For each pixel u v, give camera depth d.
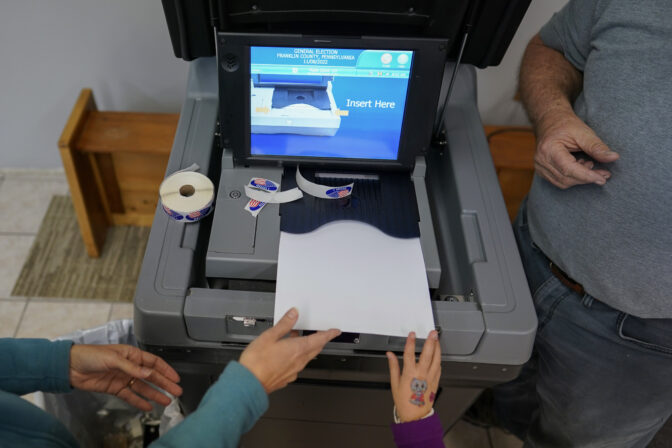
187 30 0.88
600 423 1.07
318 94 0.85
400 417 0.76
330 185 0.94
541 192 1.01
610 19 0.86
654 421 1.06
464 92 1.07
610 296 0.92
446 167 1.03
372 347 0.84
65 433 0.66
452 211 0.98
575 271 0.95
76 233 1.84
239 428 0.58
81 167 1.57
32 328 1.63
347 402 1.04
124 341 1.21
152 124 1.62
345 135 0.89
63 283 1.72
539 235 1.02
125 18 1.53
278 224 0.89
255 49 0.80
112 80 1.70
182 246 0.86
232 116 0.87
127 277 1.75
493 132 1.67
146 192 1.75
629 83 0.83
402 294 0.81
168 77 1.69
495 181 0.98
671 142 0.79
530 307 0.83
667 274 0.84
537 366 1.23
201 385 0.98
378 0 0.84
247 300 0.81
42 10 1.50
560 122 0.89
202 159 0.95
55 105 1.78
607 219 0.87
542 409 1.17
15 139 1.88
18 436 0.59
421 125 0.88
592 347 1.00
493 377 0.89
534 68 1.03
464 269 0.91
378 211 0.91
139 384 0.80
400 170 0.94
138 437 1.26
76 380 0.73
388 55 0.81
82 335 1.15
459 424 1.52
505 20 0.88
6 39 1.57
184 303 0.80
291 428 1.15
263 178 0.93
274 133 0.89
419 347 0.83
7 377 0.69
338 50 0.80
